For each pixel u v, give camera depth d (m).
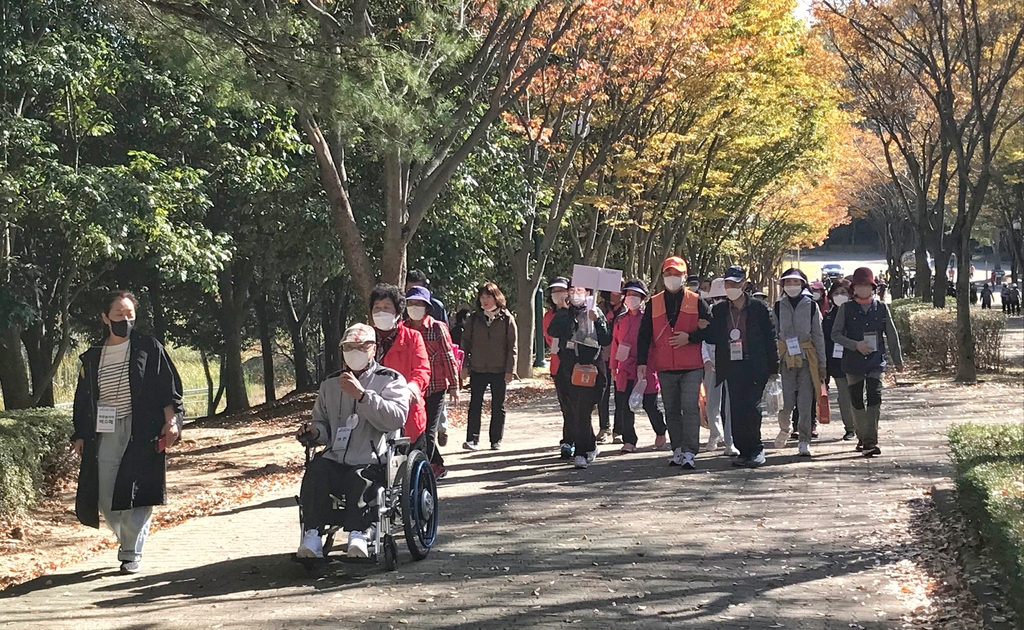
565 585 6.70
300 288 32.62
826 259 122.12
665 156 27.16
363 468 7.16
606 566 7.18
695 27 21.45
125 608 6.50
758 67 25.19
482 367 13.80
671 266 11.37
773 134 29.67
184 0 8.44
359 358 7.32
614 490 10.20
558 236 34.66
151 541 8.69
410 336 8.40
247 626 5.98
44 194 15.86
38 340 22.66
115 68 18.45
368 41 8.70
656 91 22.83
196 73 8.56
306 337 38.94
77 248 17.02
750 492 9.86
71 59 16.59
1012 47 21.25
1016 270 69.94
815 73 26.89
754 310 11.35
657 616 5.99
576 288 12.17
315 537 6.95
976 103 21.64
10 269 18.02
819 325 12.09
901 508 8.87
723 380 11.47
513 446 14.06
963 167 22.11
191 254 18.47
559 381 12.21
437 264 23.22
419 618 6.07
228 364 28.11
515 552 7.68
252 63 8.30
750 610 6.07
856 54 25.94
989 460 7.97
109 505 7.50
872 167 44.53
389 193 14.33
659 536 8.08
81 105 18.19
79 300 25.75
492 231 24.23
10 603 6.75
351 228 14.28
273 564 7.56
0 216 15.95
